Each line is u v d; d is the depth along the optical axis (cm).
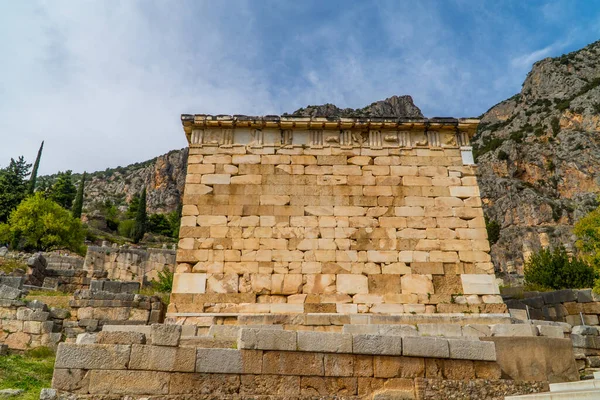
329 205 1566
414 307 1439
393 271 1487
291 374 890
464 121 1672
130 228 8669
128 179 16250
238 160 1619
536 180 9838
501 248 8269
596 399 675
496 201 9488
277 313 1416
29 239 5028
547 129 10688
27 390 1047
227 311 1414
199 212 1541
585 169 9162
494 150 10944
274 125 1655
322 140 1661
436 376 927
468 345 960
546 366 1055
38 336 1725
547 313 2081
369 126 1670
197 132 1658
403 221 1552
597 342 1409
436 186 1608
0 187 6325
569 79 12044
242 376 878
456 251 1519
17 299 1775
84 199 14225
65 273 2731
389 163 1636
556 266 3384
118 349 868
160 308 2031
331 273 1477
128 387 845
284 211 1552
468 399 920
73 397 828
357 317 1392
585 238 3453
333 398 881
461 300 1452
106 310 1953
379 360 923
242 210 1548
